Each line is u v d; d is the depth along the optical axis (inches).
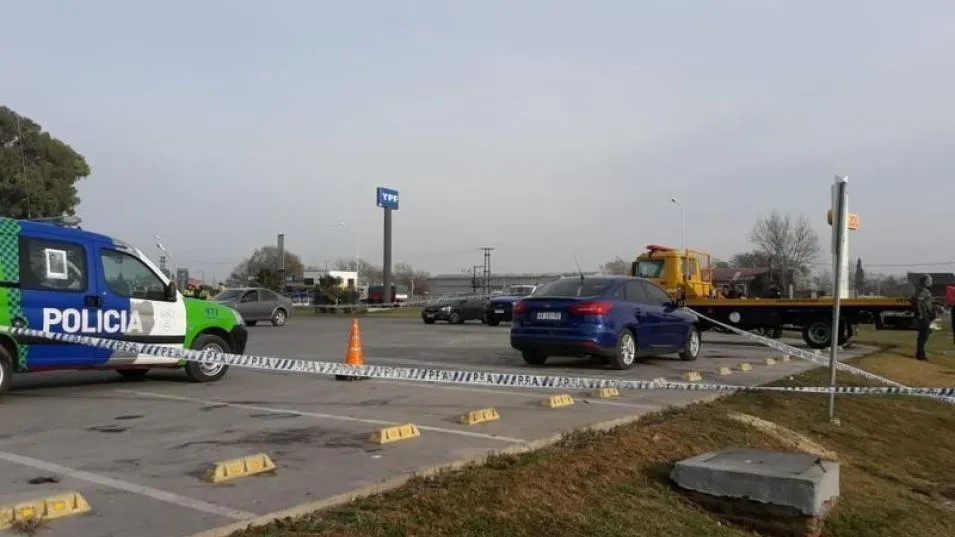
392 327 1125.1
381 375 356.2
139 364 380.5
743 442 288.7
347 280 3361.2
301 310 2054.6
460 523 176.1
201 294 1198.3
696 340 577.3
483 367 505.7
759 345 790.5
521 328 495.8
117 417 301.6
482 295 1291.8
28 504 165.2
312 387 401.1
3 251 329.4
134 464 220.8
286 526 164.2
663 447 259.8
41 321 338.6
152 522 165.3
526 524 182.9
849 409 388.5
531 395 374.3
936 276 2161.7
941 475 319.9
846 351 705.0
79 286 354.6
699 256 917.8
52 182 1518.2
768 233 2386.8
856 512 240.5
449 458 228.1
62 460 225.8
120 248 376.5
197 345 409.4
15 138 1494.8
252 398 358.6
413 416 307.0
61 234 351.9
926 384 524.7
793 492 208.2
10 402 339.0
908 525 243.1
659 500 215.9
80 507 172.4
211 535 157.5
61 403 337.7
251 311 1133.1
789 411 369.1
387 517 172.2
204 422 291.0
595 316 472.4
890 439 355.6
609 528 191.0
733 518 215.8
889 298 750.5
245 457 213.5
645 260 889.5
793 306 777.6
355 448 243.0
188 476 206.2
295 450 240.2
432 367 502.6
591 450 241.8
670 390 398.0
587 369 496.4
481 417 294.4
